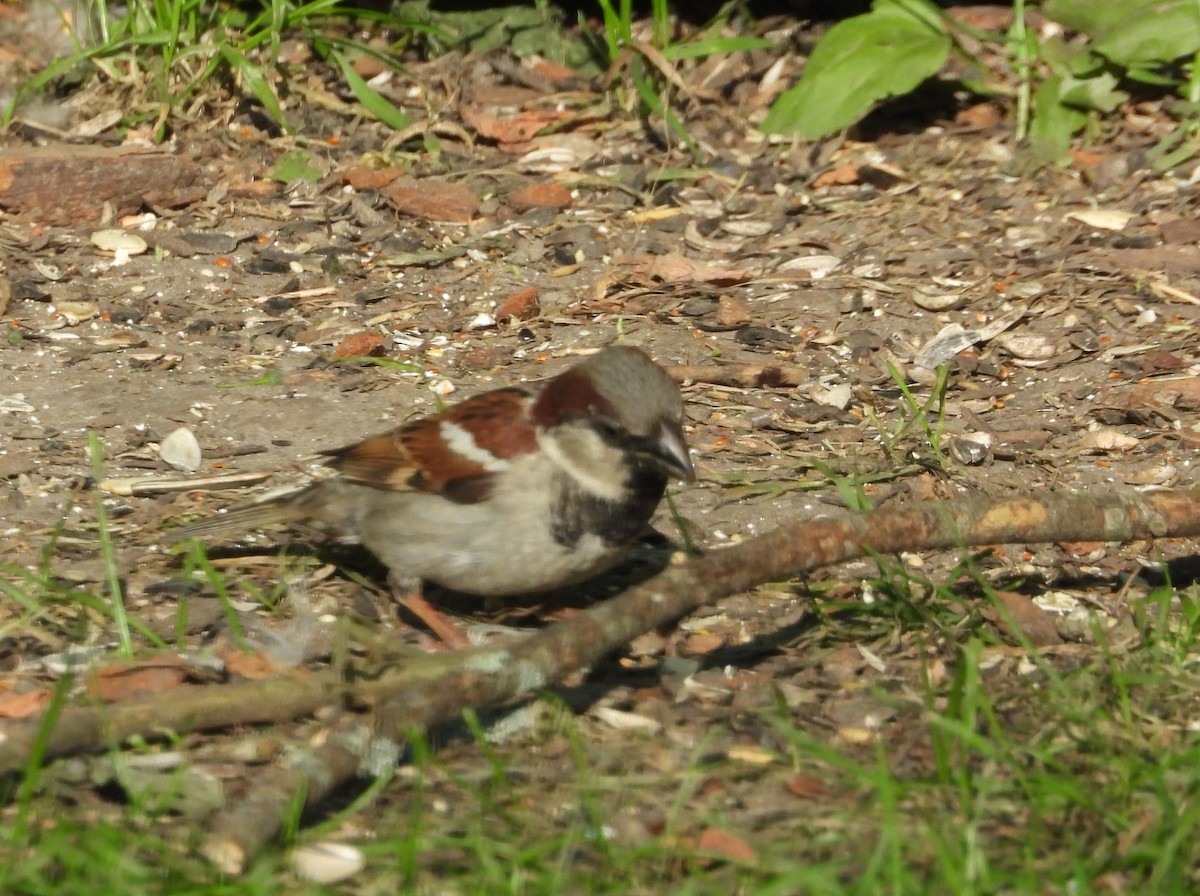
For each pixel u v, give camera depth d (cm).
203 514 984
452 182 1548
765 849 621
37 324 1277
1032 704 763
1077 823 654
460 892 601
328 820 657
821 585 912
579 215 1499
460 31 1802
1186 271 1349
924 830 642
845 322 1302
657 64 1648
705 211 1508
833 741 743
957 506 835
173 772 684
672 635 865
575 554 819
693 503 1025
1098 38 1588
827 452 1098
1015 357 1245
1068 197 1498
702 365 1228
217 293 1348
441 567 841
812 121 1593
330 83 1706
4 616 841
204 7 1741
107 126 1586
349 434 1110
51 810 646
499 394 841
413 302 1344
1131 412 1136
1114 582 941
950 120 1666
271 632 837
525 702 761
